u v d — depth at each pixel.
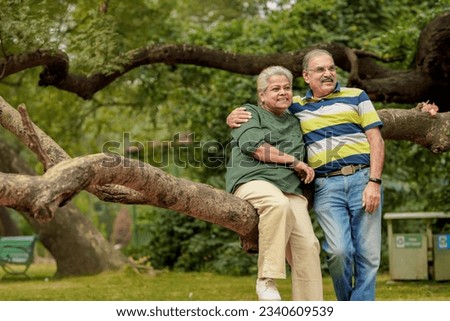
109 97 16.84
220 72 15.90
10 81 16.25
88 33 10.91
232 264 15.66
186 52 11.73
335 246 6.13
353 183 6.25
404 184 15.73
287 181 6.16
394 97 11.38
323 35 14.66
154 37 14.59
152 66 15.32
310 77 6.47
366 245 6.22
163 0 14.68
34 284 13.84
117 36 11.61
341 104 6.37
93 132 18.66
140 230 17.75
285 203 5.89
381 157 6.23
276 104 6.29
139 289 12.62
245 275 15.41
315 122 6.38
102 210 25.77
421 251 12.56
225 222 6.02
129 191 6.10
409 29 12.65
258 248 6.42
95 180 5.16
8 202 4.74
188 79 15.88
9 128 6.78
